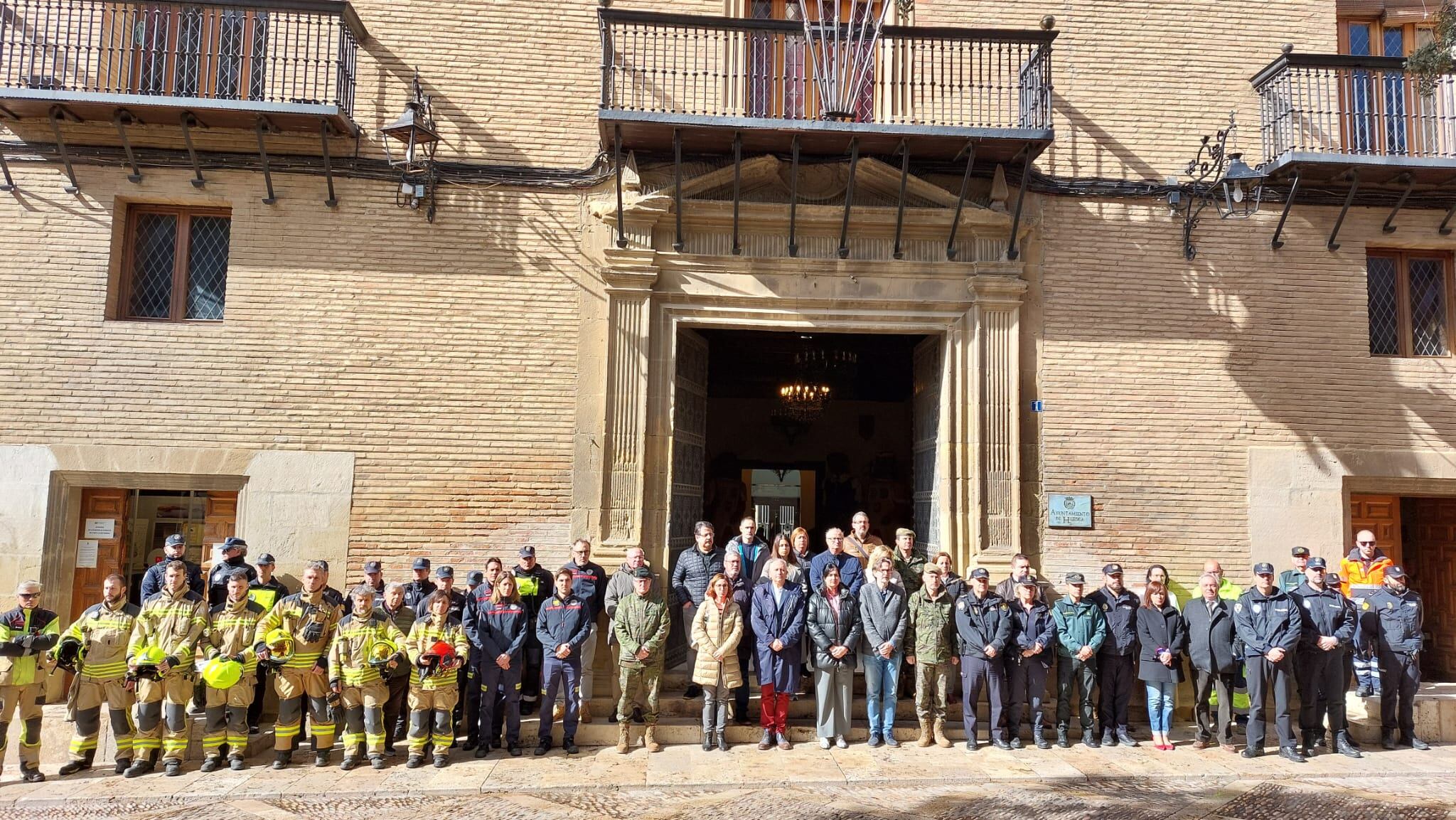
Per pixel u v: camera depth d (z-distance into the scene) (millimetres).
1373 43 10031
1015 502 8828
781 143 8453
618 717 7441
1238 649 7652
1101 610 7762
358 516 8508
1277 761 7285
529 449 8703
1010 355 8977
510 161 8945
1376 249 9586
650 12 8164
